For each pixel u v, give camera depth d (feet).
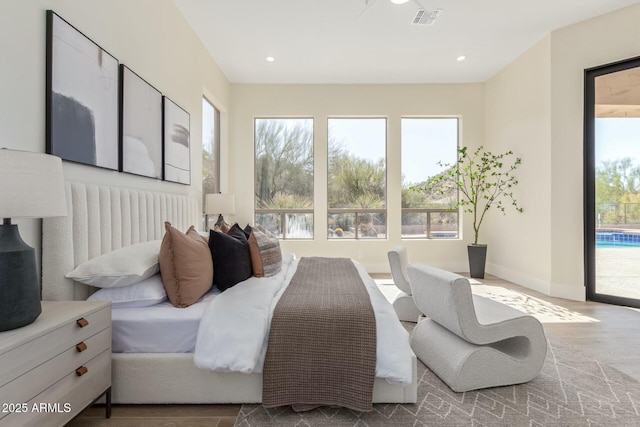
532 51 13.50
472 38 12.85
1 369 3.35
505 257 15.53
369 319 5.38
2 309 3.73
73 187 5.74
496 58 14.60
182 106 11.06
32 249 4.14
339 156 17.76
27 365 3.64
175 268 5.90
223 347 5.05
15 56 4.98
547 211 12.75
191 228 7.57
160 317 5.54
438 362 6.55
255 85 17.31
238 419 5.18
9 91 4.91
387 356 5.18
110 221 6.64
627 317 10.22
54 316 4.35
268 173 17.76
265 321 5.39
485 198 15.74
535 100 13.37
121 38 7.62
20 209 3.73
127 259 5.81
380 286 14.20
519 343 6.68
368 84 17.39
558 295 12.39
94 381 4.77
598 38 11.55
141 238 7.80
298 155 17.76
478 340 5.99
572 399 5.78
